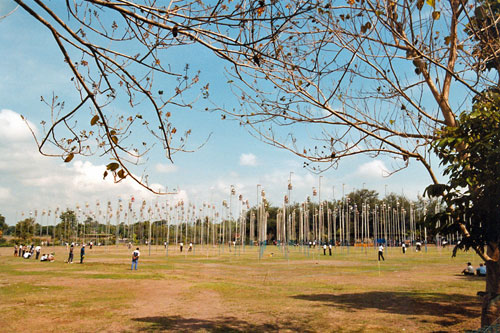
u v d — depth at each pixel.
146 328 10.67
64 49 4.10
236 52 4.82
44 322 11.37
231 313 12.67
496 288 7.23
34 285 18.89
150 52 4.74
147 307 13.65
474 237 7.38
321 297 15.78
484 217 7.02
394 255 45.91
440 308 13.14
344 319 11.72
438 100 7.43
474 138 6.75
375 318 11.80
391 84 7.06
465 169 6.79
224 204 59.78
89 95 4.21
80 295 16.11
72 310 13.07
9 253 52.47
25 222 80.06
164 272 25.77
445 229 7.62
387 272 25.89
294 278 22.80
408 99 7.14
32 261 35.72
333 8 6.22
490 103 6.59
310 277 23.27
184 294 16.48
